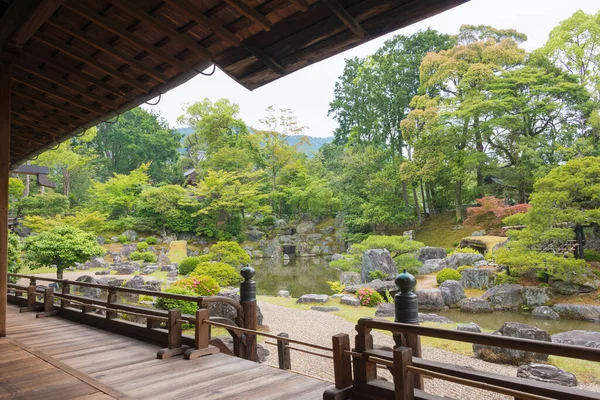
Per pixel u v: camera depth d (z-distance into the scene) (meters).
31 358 3.52
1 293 4.11
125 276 17.45
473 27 24.50
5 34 3.25
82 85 4.40
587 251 14.77
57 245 12.53
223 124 32.25
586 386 5.60
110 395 2.67
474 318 11.10
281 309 11.88
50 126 5.74
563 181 12.36
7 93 3.84
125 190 29.78
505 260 12.61
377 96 30.50
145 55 3.58
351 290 13.98
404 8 2.46
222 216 29.20
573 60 21.08
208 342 3.89
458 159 23.75
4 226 4.04
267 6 2.69
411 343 2.84
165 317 4.16
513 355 6.74
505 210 19.59
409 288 2.93
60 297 6.10
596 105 20.17
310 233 30.22
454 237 23.61
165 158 40.84
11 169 7.91
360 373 2.40
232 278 13.68
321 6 2.60
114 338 4.59
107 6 2.94
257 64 3.32
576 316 10.78
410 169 25.14
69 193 30.34
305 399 2.65
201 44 3.25
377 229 28.41
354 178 28.56
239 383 2.99
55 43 3.50
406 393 2.08
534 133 22.62
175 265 20.17
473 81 22.73
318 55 3.05
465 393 5.34
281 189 32.03
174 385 2.96
